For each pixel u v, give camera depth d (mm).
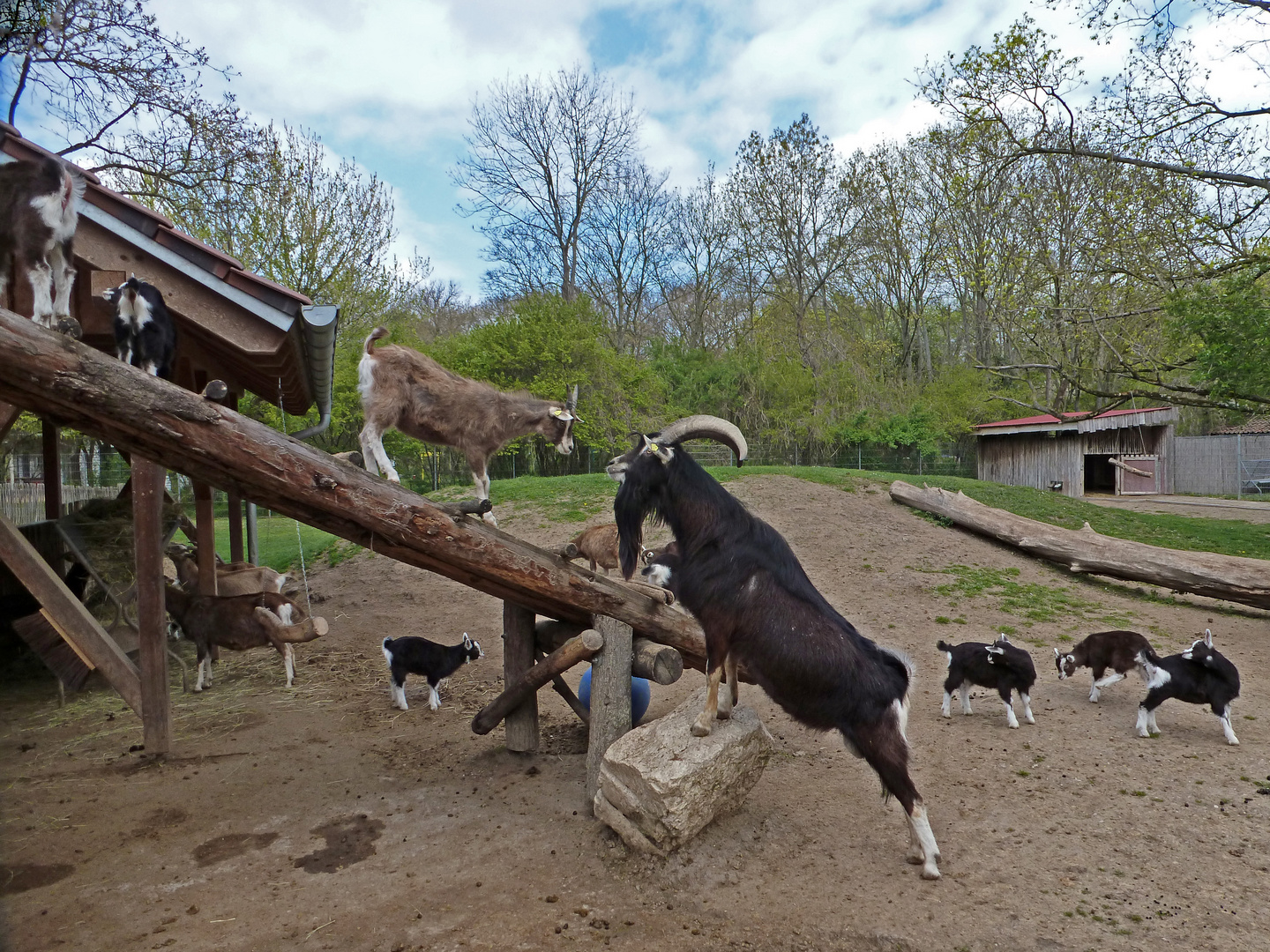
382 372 6125
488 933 3768
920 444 30438
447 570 5398
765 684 4539
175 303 6012
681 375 32469
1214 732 6645
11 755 6391
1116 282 13906
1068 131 14023
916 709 7434
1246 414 14211
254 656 9859
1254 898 3963
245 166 16922
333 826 5062
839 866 4414
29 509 13125
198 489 9570
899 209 34031
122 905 4066
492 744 6609
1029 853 4520
